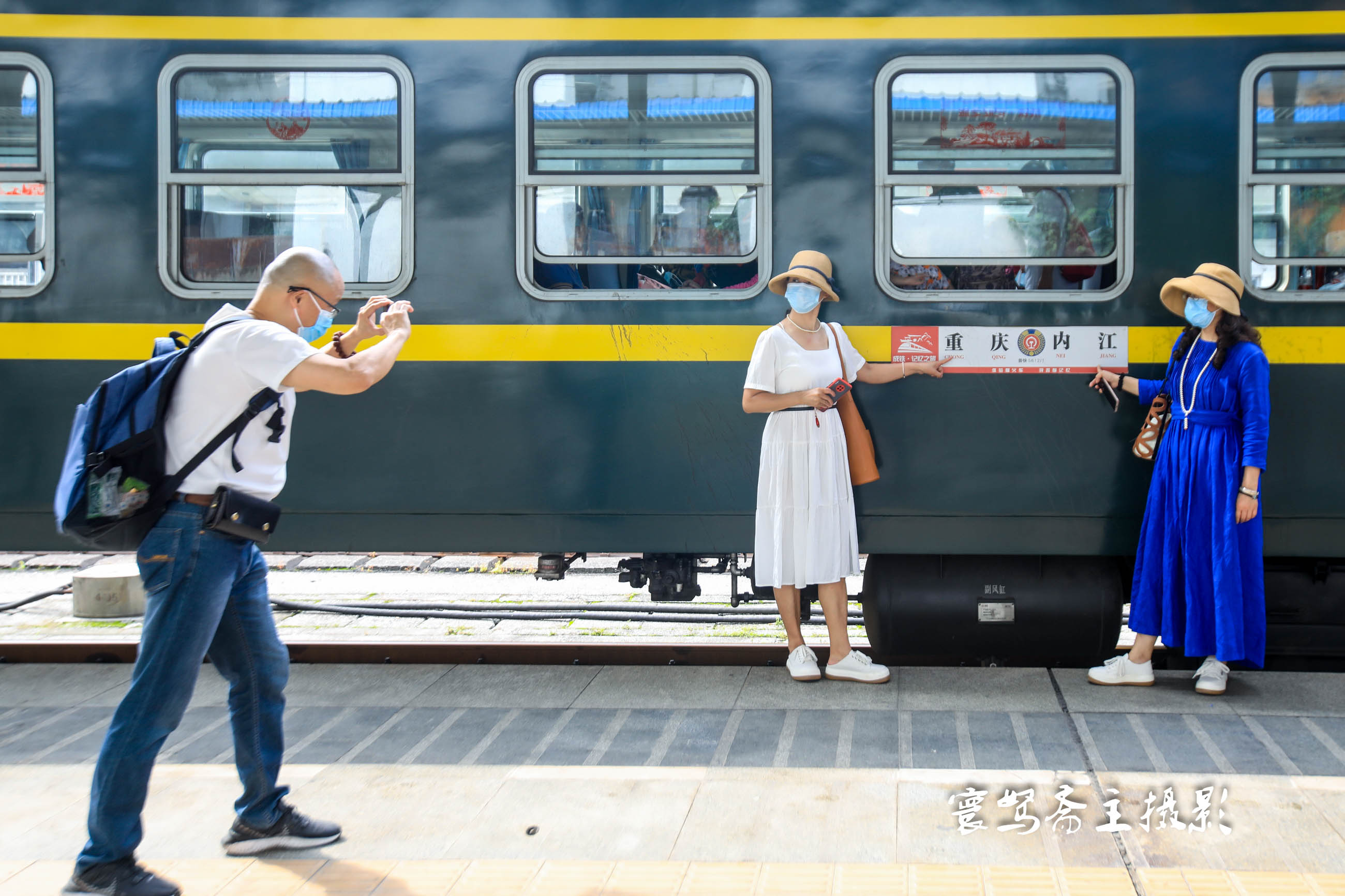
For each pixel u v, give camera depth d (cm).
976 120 419
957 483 423
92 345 434
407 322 279
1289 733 355
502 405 431
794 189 423
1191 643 388
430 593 688
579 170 427
